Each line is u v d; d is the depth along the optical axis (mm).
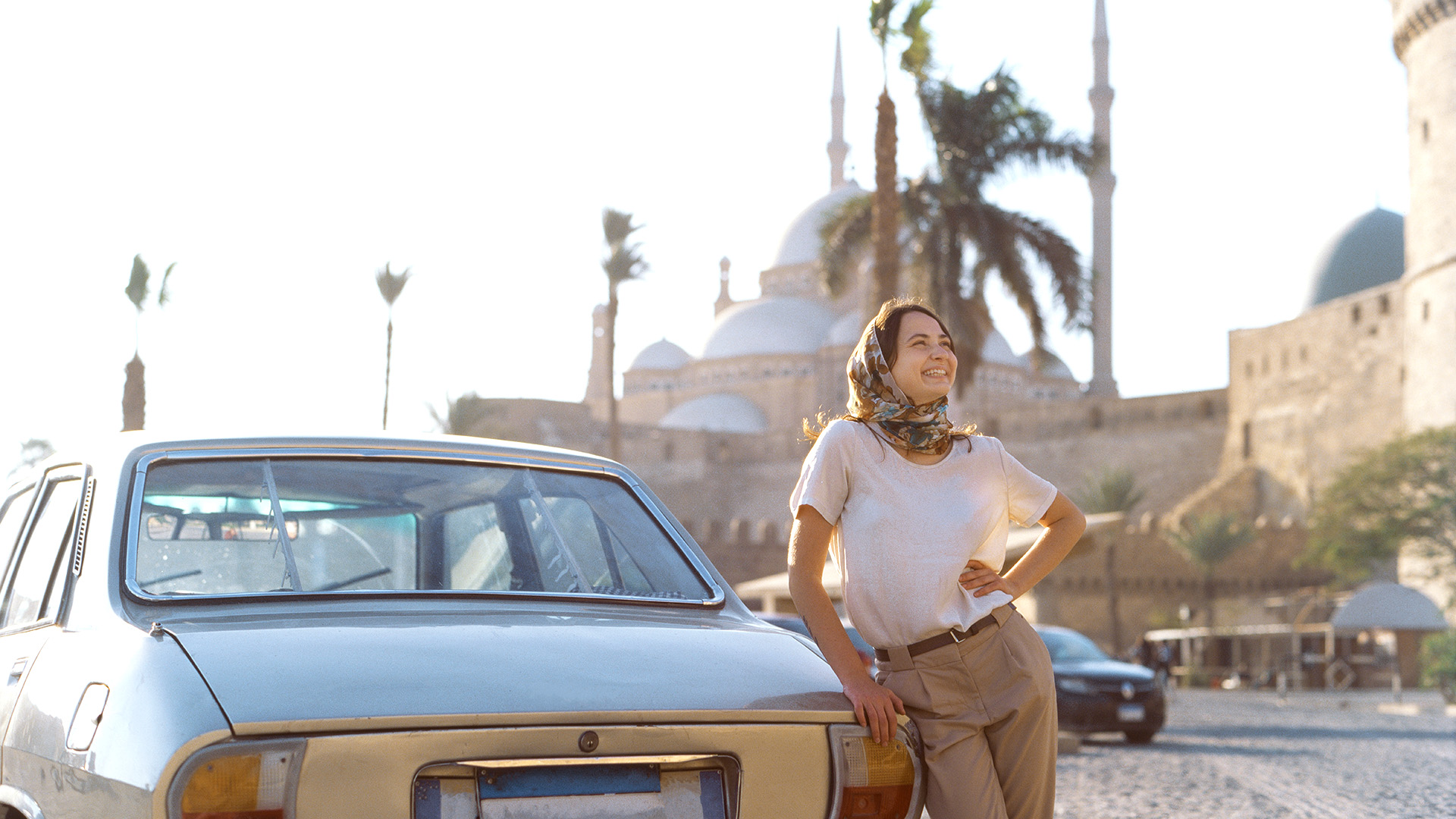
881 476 3369
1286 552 73625
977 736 3320
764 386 120250
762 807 2895
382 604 3160
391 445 3600
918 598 3303
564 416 109000
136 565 3154
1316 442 80625
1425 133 63531
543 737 2693
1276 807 8781
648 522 3727
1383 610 37938
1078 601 73562
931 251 29078
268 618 3027
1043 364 30219
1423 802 9078
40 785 3000
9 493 4379
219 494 3354
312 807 2518
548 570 3451
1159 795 9523
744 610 3605
